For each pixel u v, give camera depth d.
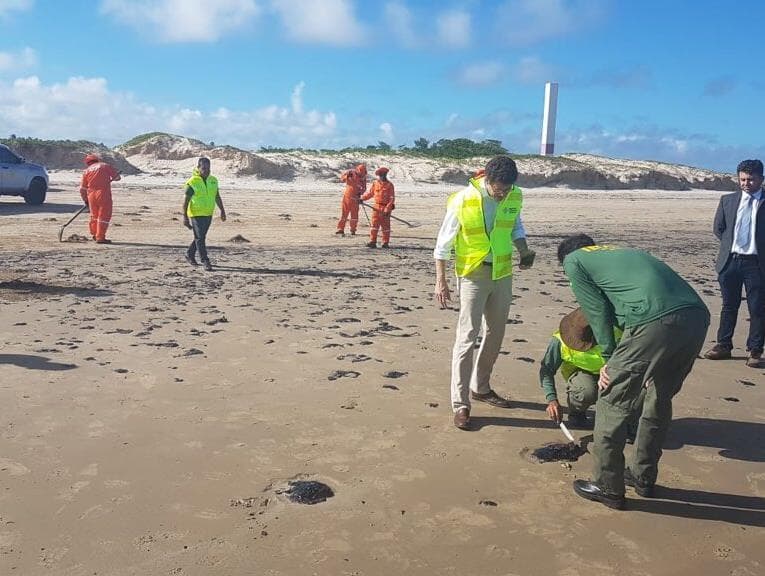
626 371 3.84
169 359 6.36
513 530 3.74
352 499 3.99
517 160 54.12
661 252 16.31
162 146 44.16
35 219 17.67
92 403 5.24
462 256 5.09
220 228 17.67
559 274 12.29
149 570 3.26
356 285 10.47
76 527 3.60
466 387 5.10
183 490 4.01
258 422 5.01
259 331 7.45
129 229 16.62
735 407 5.75
